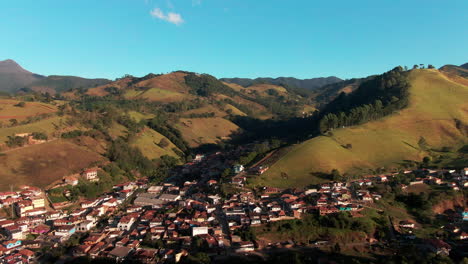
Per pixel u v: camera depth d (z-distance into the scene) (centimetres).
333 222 12988
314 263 10812
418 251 11462
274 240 12400
